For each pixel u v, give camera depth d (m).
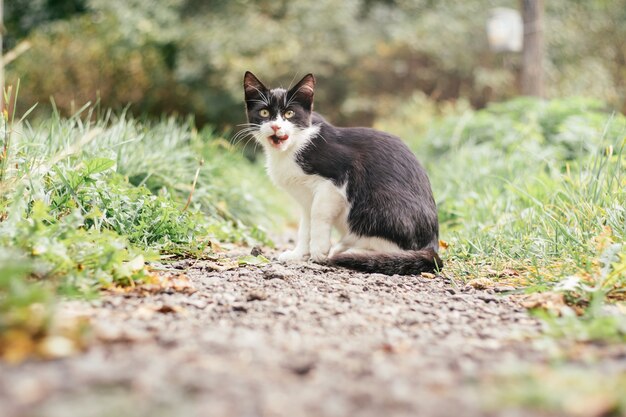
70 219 3.22
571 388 1.92
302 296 3.27
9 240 3.00
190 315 2.82
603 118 7.60
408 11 15.32
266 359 2.19
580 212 4.24
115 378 1.89
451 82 15.02
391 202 4.40
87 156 4.85
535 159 6.69
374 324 2.81
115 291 3.12
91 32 14.88
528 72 10.33
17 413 1.64
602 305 3.14
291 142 4.46
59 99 14.23
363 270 4.17
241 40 13.73
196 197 5.71
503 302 3.35
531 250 4.20
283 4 14.74
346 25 14.39
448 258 4.59
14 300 2.22
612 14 15.54
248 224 6.42
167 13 14.20
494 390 1.93
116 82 14.76
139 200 4.45
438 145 9.08
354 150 4.51
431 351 2.38
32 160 4.40
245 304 3.04
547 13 15.02
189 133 6.94
